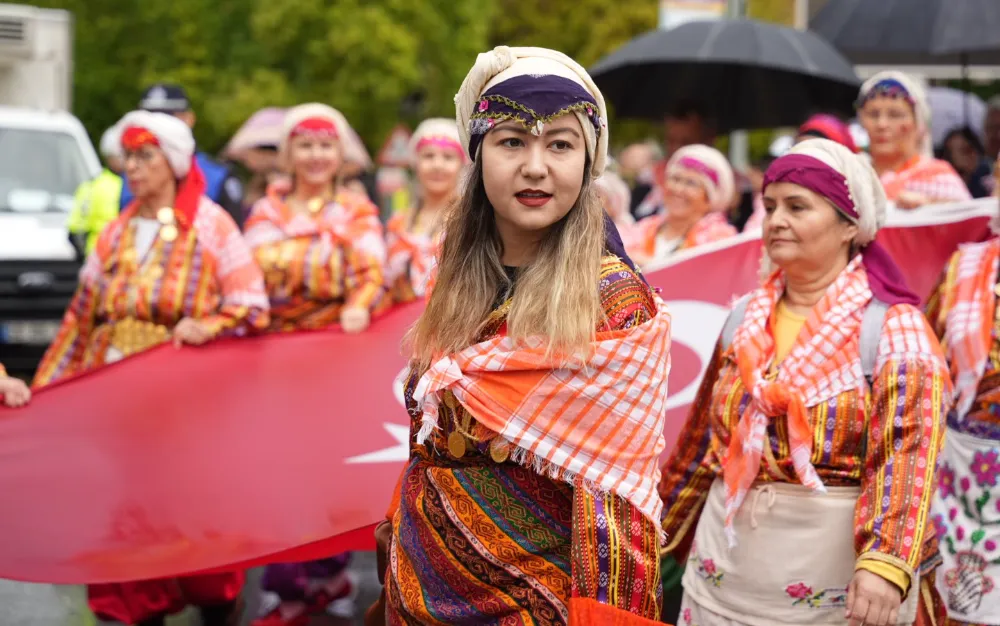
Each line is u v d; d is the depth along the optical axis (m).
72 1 23.00
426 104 23.05
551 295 2.38
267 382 4.75
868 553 2.93
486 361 2.42
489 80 2.47
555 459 2.37
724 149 14.45
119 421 4.55
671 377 4.70
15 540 4.20
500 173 2.40
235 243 5.12
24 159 11.39
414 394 2.51
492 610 2.44
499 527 2.45
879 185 3.35
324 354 4.90
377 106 21.80
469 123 2.51
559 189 2.39
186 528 4.27
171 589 4.90
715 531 3.31
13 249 10.36
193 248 5.07
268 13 21.38
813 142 3.34
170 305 5.05
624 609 2.34
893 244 4.86
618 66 8.10
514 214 2.41
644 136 25.55
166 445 4.53
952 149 8.83
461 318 2.50
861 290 3.21
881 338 3.14
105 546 4.17
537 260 2.45
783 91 8.40
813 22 9.08
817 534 3.13
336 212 5.77
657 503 2.43
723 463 3.28
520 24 27.91
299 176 5.80
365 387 4.79
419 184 6.75
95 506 4.26
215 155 22.81
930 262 4.83
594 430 2.38
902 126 5.56
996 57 10.48
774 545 3.17
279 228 5.77
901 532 2.93
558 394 2.38
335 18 21.20
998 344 3.94
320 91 21.67
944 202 5.14
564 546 2.44
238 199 7.07
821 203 3.27
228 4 22.55
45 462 4.43
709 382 3.48
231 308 5.03
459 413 2.49
